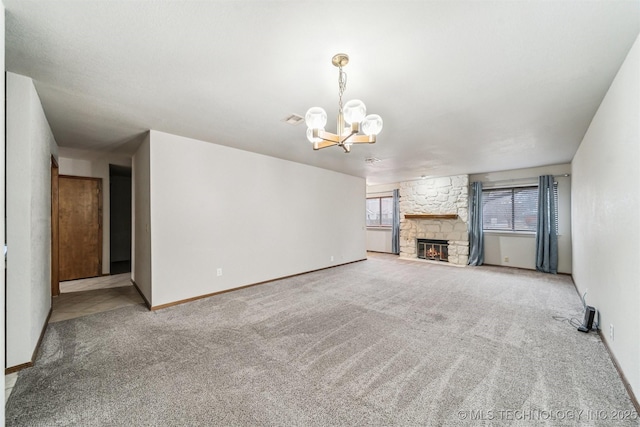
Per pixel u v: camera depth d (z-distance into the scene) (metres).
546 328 2.77
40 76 2.06
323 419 1.55
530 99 2.45
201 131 3.38
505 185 5.98
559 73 2.01
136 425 1.51
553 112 2.73
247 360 2.17
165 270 3.41
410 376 1.96
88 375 1.97
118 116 2.86
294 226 5.21
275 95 2.38
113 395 1.75
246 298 3.77
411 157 4.73
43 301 2.68
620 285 1.97
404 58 1.82
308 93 2.34
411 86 2.21
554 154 4.44
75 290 4.26
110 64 1.90
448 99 2.45
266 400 1.71
